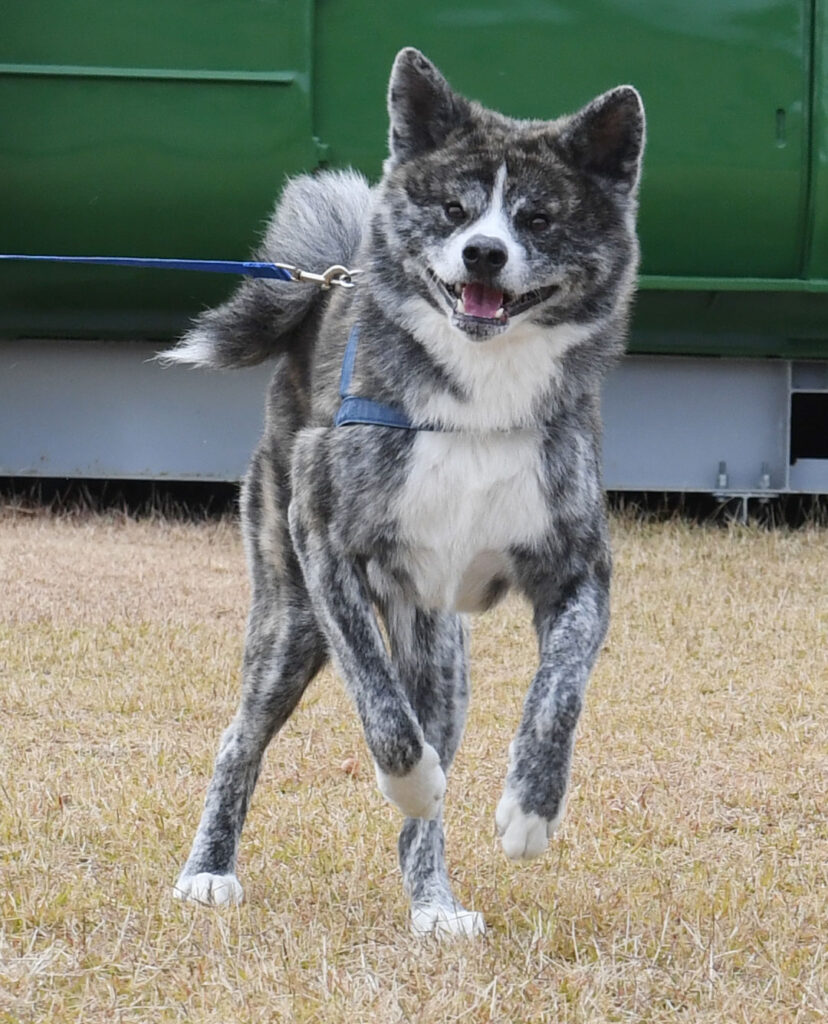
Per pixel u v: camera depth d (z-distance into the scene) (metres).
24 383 14.85
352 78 13.83
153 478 14.92
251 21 13.73
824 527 15.50
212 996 4.96
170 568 13.30
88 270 14.17
